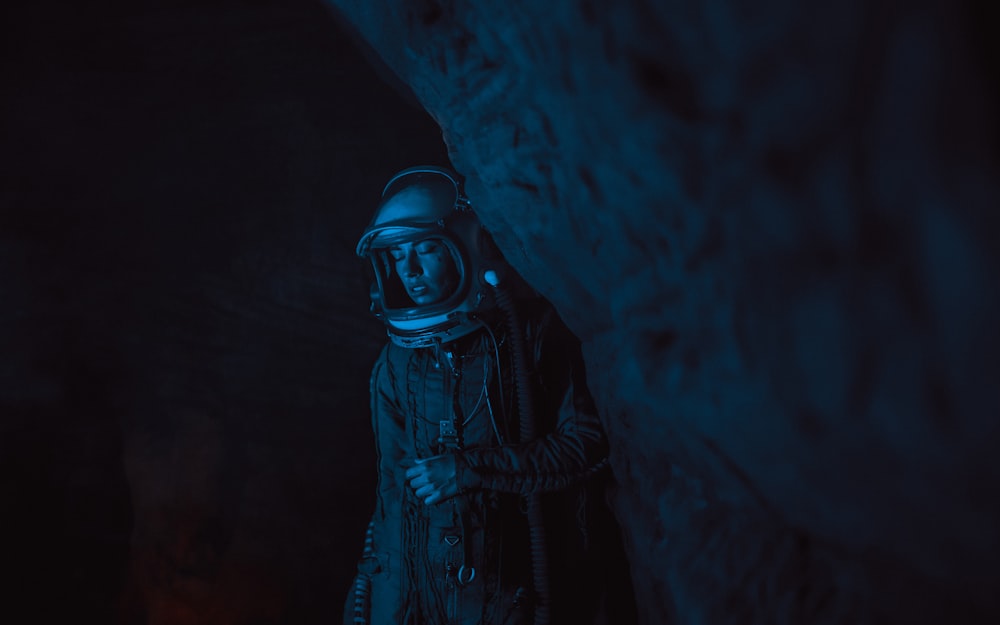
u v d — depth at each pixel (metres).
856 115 0.53
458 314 1.93
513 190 1.48
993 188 0.45
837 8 0.51
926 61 0.46
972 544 0.62
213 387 3.87
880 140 0.51
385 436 2.13
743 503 1.14
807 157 0.59
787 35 0.55
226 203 3.90
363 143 3.80
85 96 3.89
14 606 3.46
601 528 2.09
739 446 0.92
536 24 0.99
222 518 3.78
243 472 3.81
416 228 1.91
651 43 0.73
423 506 1.97
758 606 1.16
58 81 3.88
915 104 0.48
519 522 1.99
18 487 3.59
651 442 1.47
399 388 2.07
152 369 3.86
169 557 3.70
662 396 1.06
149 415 3.83
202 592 3.66
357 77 3.78
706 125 0.71
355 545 3.71
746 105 0.63
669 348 1.03
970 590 0.69
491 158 1.47
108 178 3.92
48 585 3.54
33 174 3.86
